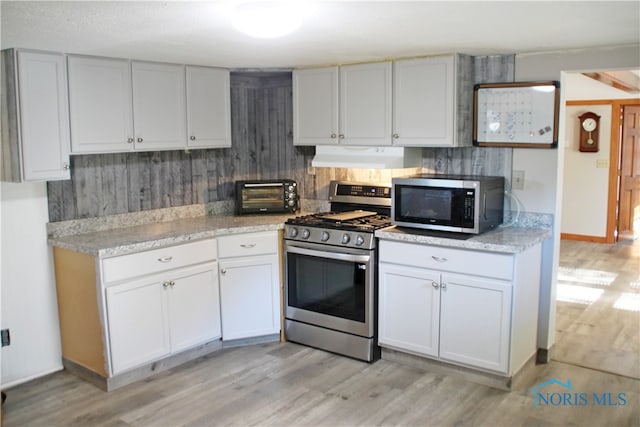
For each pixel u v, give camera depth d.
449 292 3.41
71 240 3.53
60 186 3.64
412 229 3.67
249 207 4.54
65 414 3.15
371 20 2.55
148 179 4.14
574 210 7.94
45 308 3.65
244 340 4.14
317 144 4.32
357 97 4.06
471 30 2.83
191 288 3.77
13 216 3.46
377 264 3.72
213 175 4.62
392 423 2.99
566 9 2.36
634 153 7.70
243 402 3.25
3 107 3.23
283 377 3.57
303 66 4.25
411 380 3.51
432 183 3.53
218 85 4.28
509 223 3.81
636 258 6.84
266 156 4.94
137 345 3.51
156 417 3.09
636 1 2.22
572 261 6.72
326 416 3.07
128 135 3.72
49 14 2.34
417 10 2.36
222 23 2.57
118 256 3.37
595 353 3.93
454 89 3.64
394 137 3.93
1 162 3.31
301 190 4.80
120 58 3.62
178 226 4.01
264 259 4.07
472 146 3.90
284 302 4.18
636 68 3.30
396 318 3.66
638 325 4.51
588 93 7.08
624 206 7.87
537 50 3.51
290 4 2.25
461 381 3.48
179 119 4.04
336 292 3.87
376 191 4.30
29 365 3.60
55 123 3.31
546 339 3.72
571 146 7.84
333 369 3.69
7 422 3.06
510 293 3.19
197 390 3.41
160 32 2.77
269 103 4.84
